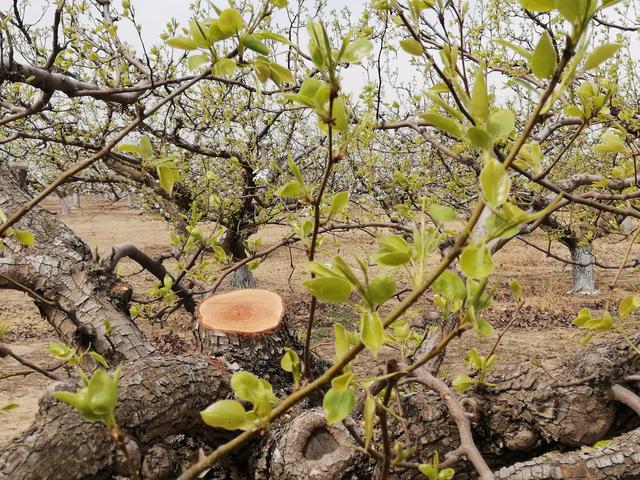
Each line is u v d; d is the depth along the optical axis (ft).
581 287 42.65
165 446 7.60
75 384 6.94
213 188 18.49
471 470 8.02
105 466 6.49
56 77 9.77
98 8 14.65
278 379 10.19
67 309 9.63
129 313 11.27
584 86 4.51
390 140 19.16
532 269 53.57
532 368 8.20
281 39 3.70
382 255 2.56
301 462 7.38
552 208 2.28
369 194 16.69
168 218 22.66
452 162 18.58
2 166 11.92
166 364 7.97
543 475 7.16
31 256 10.51
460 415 4.96
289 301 40.06
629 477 7.17
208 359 8.55
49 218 11.37
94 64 16.24
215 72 3.80
